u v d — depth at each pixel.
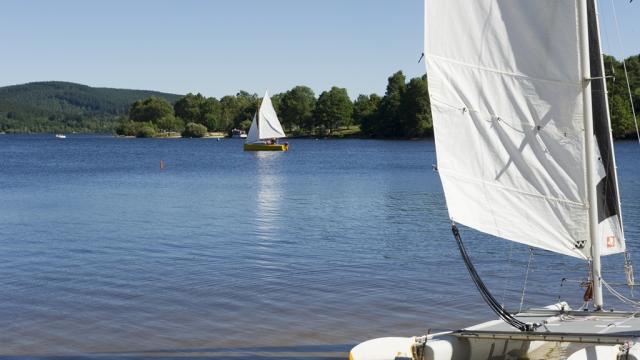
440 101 12.16
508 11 12.07
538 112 12.02
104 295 20.55
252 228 35.22
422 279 22.62
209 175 77.31
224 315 18.25
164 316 18.20
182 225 36.44
